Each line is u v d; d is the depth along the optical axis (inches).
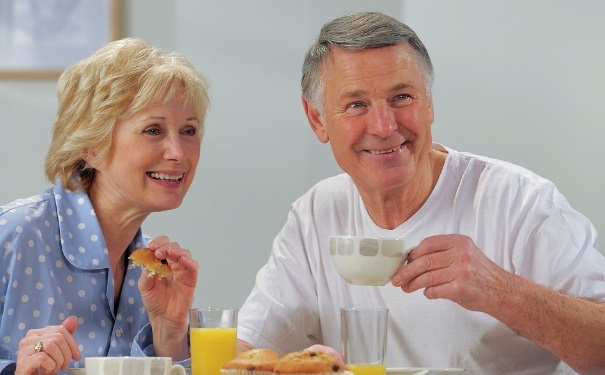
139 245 96.7
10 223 89.1
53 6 155.2
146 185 91.8
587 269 88.0
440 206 95.7
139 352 87.7
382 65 88.8
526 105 145.3
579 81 144.0
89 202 93.4
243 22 152.6
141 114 90.6
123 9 154.7
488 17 146.5
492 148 145.9
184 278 87.2
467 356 93.2
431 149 98.5
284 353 98.8
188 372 80.7
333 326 97.9
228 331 71.4
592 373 83.7
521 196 93.7
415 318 94.3
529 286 80.5
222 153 152.3
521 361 92.7
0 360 80.4
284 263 100.2
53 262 90.0
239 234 151.6
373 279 73.4
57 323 88.7
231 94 152.3
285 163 151.2
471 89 146.6
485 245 93.8
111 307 92.7
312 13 151.1
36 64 155.2
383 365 67.1
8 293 87.0
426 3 148.0
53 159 93.8
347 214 99.6
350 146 90.6
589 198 143.4
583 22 144.0
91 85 91.7
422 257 75.5
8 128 155.5
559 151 144.3
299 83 151.1
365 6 149.7
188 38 153.3
